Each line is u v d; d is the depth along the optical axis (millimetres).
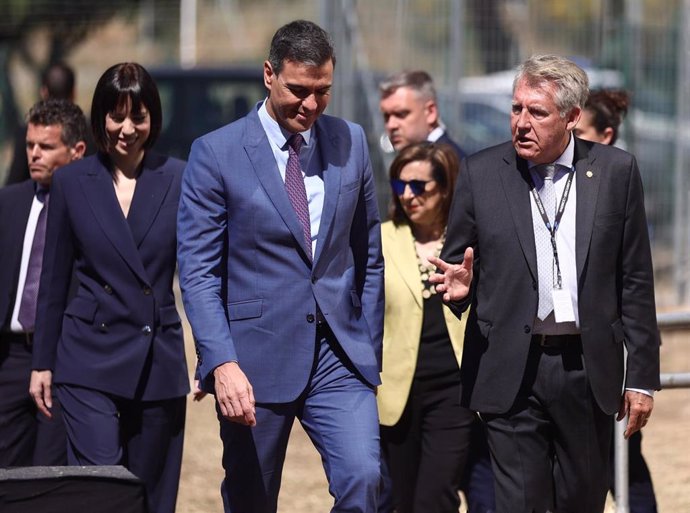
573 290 10180
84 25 35094
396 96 15266
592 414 10320
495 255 10289
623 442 12539
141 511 9039
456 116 24516
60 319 11641
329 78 10008
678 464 17281
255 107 10555
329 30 23750
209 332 9961
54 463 12219
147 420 11586
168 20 41344
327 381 10391
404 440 12367
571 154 10250
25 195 12664
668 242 28250
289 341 10250
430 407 12203
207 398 21016
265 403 10266
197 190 10266
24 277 12547
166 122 29938
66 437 11953
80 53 39812
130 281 11398
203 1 45031
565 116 10000
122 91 11281
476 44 25109
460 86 24547
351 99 23734
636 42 27266
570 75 9992
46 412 11719
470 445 12531
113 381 11297
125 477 9039
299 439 18594
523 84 10047
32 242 12555
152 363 11461
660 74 27797
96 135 11477
